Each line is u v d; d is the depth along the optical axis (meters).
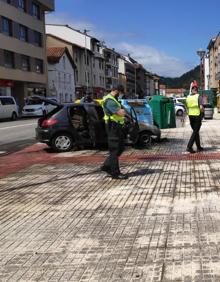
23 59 52.28
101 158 13.24
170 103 22.44
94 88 88.88
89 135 15.00
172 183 9.17
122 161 12.33
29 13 54.03
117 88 9.74
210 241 5.61
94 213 7.16
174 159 12.44
